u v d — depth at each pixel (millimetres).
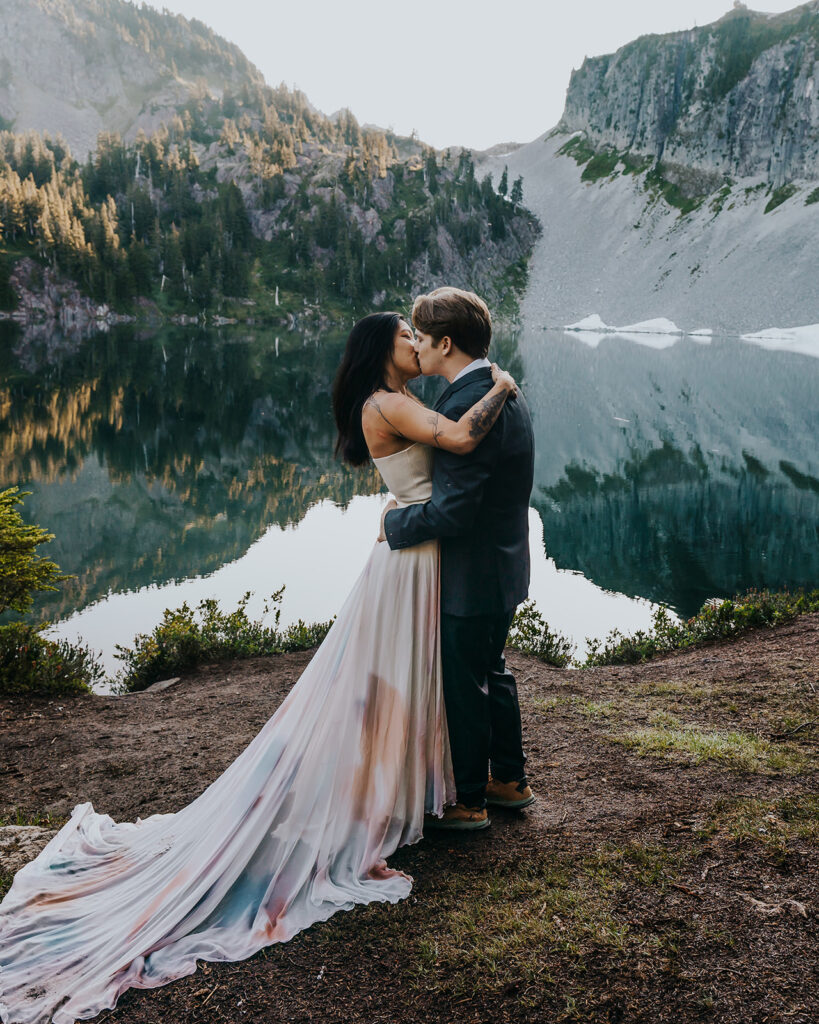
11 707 5539
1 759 4387
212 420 35562
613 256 184625
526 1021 1751
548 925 2051
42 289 114812
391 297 154875
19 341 81688
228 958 1996
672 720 3771
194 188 176375
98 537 16125
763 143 183000
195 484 22297
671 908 2090
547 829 2588
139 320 123375
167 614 7801
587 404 43250
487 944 1996
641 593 12102
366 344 2318
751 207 175875
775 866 2244
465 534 2271
